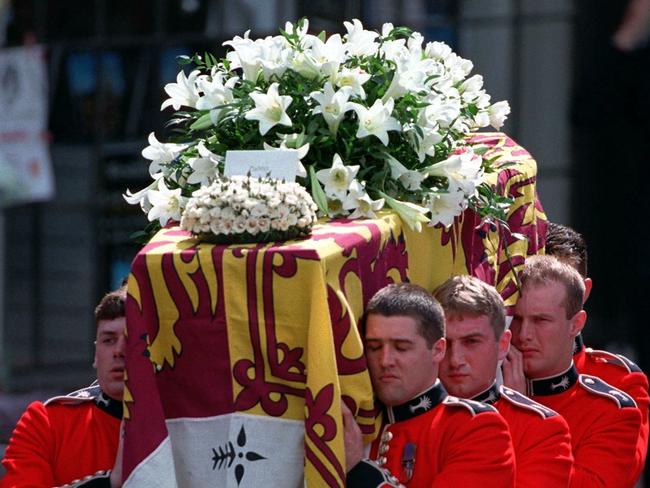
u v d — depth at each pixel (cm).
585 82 2375
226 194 1070
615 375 1485
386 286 1139
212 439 1080
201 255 1057
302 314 1050
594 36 2603
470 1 3038
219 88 1220
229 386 1073
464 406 1148
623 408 1359
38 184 3114
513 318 1350
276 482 1073
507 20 3009
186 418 1085
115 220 3216
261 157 1147
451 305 1197
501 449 1138
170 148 1234
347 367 1072
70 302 3256
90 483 1182
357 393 1079
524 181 1402
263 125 1173
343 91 1176
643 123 2284
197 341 1070
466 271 1295
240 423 1073
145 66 3191
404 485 1139
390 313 1112
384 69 1223
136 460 1058
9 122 3111
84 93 3212
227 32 3128
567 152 2970
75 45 3203
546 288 1342
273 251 1046
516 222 1388
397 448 1150
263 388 1070
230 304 1058
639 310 2166
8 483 1255
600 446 1348
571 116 2592
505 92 3030
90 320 3238
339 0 3012
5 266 3253
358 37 1253
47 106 3161
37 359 3231
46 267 3272
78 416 1280
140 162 3195
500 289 1347
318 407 1038
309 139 1179
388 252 1151
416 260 1207
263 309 1055
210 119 1209
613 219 2905
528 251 1415
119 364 1255
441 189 1213
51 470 1266
